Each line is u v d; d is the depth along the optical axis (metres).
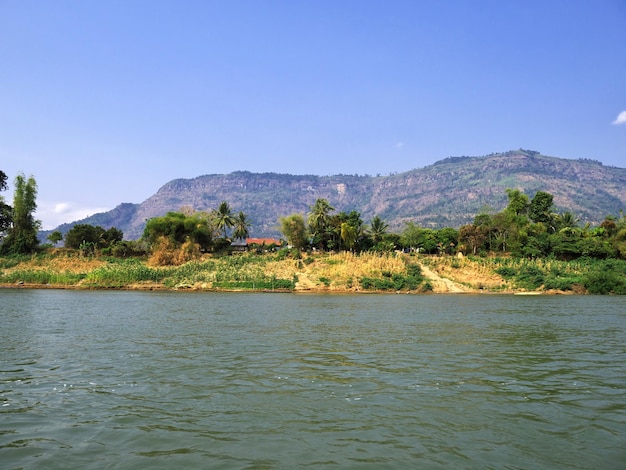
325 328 34.34
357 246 128.00
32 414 13.87
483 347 26.12
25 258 110.75
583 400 15.60
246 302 60.97
